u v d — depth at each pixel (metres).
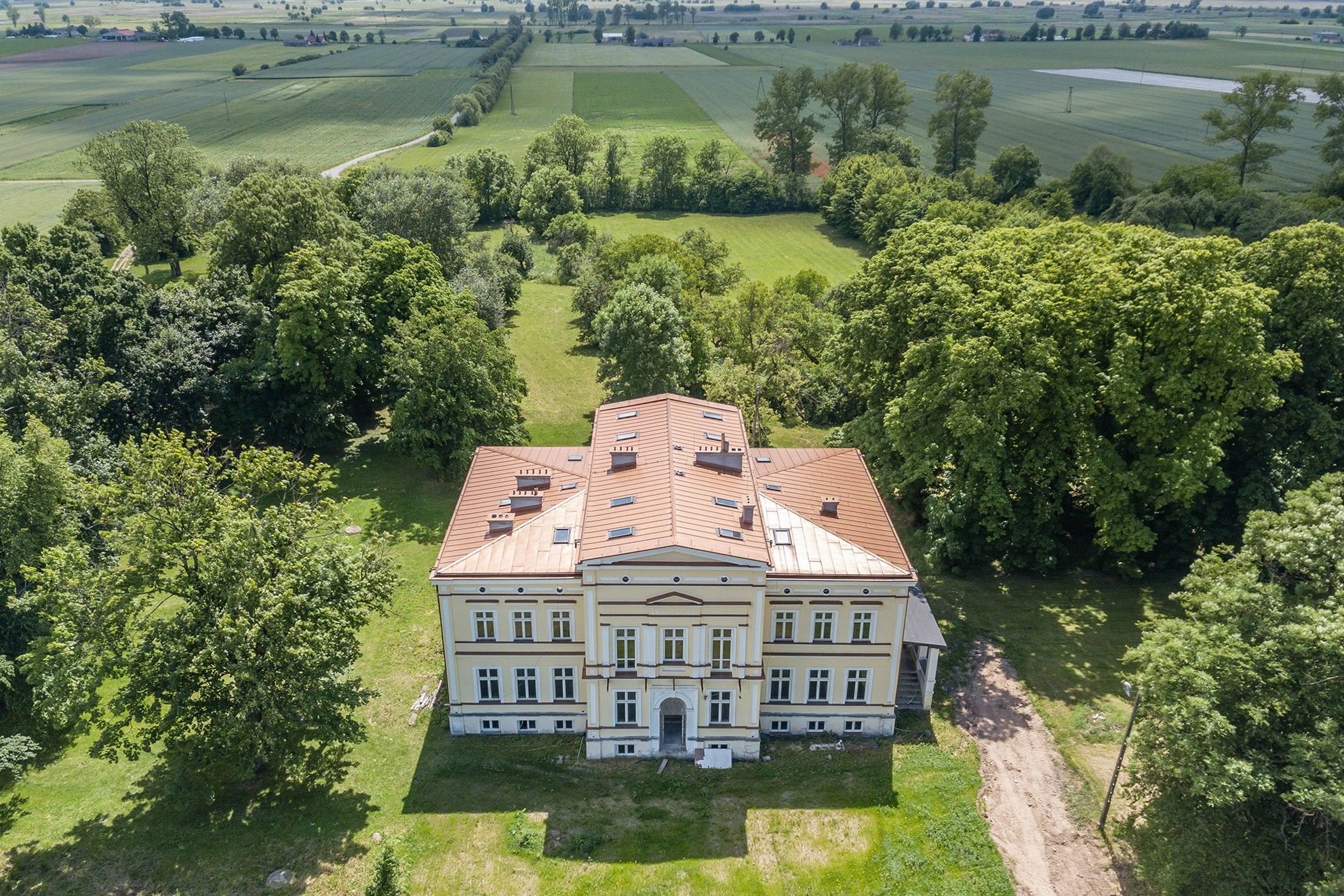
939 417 71.38
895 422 72.62
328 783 54.28
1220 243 66.50
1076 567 74.19
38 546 60.53
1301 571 45.78
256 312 92.75
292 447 93.25
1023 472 69.44
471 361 88.38
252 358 90.94
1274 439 69.75
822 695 57.91
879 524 60.16
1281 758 41.94
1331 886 37.59
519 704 57.91
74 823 51.09
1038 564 72.38
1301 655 42.41
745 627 52.97
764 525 55.25
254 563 51.09
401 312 98.25
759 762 56.41
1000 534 69.56
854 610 55.38
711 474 58.81
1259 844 42.12
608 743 56.34
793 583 54.50
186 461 54.44
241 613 48.94
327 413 91.88
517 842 50.28
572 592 54.59
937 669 63.19
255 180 104.06
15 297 79.38
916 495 79.12
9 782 54.12
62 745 57.44
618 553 50.72
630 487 57.44
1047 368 66.94
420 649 66.00
